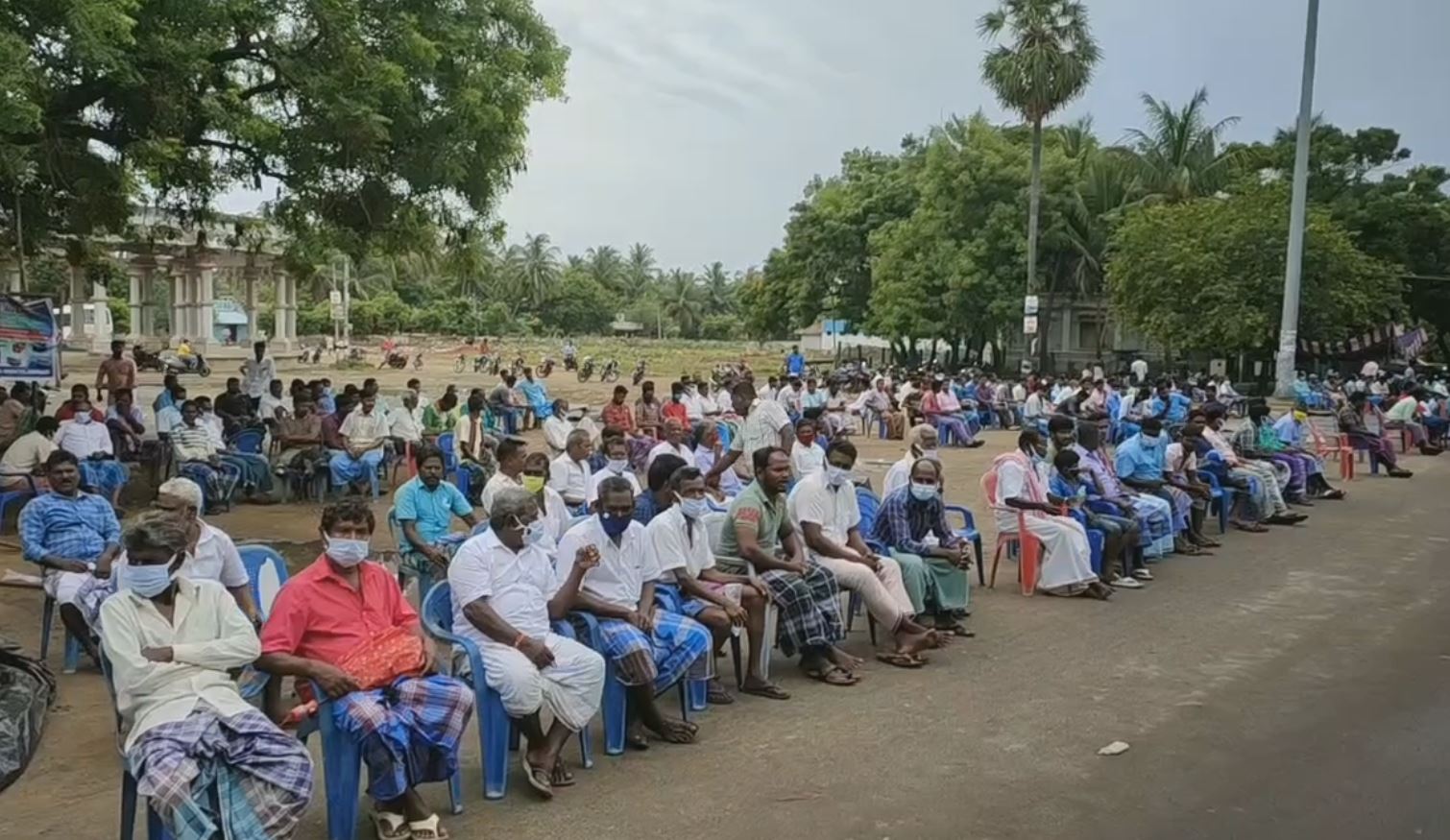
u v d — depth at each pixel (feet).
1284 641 25.80
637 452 45.11
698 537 21.61
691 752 18.63
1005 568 34.40
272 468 44.68
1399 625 27.37
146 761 12.92
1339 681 22.63
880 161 178.60
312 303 290.97
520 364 118.42
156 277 183.73
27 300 46.26
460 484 43.09
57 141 40.52
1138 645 25.46
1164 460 38.40
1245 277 106.83
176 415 45.85
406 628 16.34
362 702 14.74
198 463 41.52
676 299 373.40
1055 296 147.13
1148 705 21.08
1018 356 153.17
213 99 41.14
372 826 15.79
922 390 81.41
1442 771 17.63
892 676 23.16
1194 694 21.74
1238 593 30.96
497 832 15.35
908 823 15.71
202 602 14.44
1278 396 89.97
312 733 18.03
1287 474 47.93
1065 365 153.17
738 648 22.07
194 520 18.25
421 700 15.16
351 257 51.70
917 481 26.63
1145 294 113.19
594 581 19.49
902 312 139.13
